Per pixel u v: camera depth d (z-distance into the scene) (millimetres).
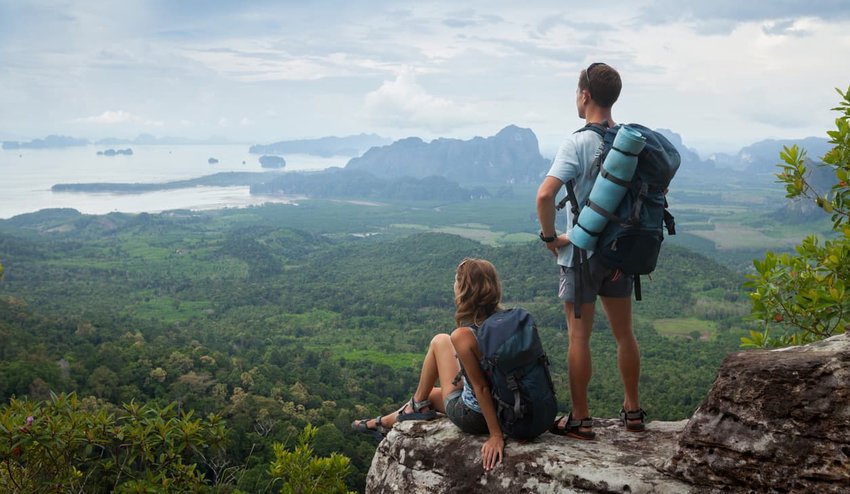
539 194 3689
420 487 3984
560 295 3969
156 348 82812
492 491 3691
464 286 3932
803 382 3080
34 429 5035
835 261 4691
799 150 5488
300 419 61125
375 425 4859
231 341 122312
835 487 2846
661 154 3518
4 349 71500
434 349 4453
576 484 3471
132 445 5426
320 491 6359
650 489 3295
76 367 71188
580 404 3965
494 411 3812
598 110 3871
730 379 3293
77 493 5246
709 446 3234
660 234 3619
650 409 63844
